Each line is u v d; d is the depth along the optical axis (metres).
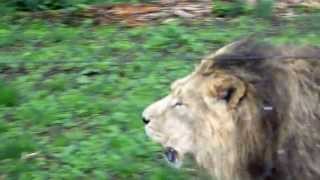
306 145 6.27
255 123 6.32
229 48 6.52
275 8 11.59
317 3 11.82
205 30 10.79
